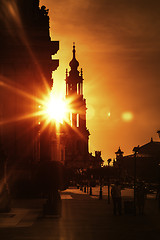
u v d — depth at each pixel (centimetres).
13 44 5359
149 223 2866
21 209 3672
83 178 12150
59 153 12900
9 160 5162
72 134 17300
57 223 2825
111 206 4378
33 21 5416
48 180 3247
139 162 14300
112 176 11269
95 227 2636
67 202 5022
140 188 3528
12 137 5378
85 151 17425
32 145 5416
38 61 5431
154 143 14362
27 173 5056
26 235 2273
